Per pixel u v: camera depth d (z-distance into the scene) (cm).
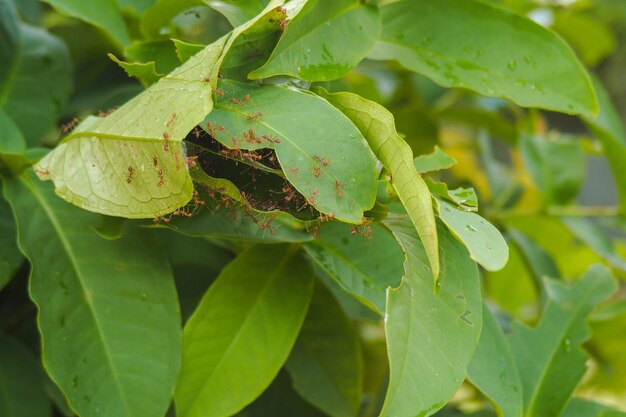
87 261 78
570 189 101
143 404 76
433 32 83
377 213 73
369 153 71
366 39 77
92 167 74
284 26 74
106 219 78
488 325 81
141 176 72
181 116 71
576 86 81
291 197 73
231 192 72
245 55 74
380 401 91
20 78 89
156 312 78
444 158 76
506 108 109
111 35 86
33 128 88
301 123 71
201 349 78
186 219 77
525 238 100
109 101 86
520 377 83
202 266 86
